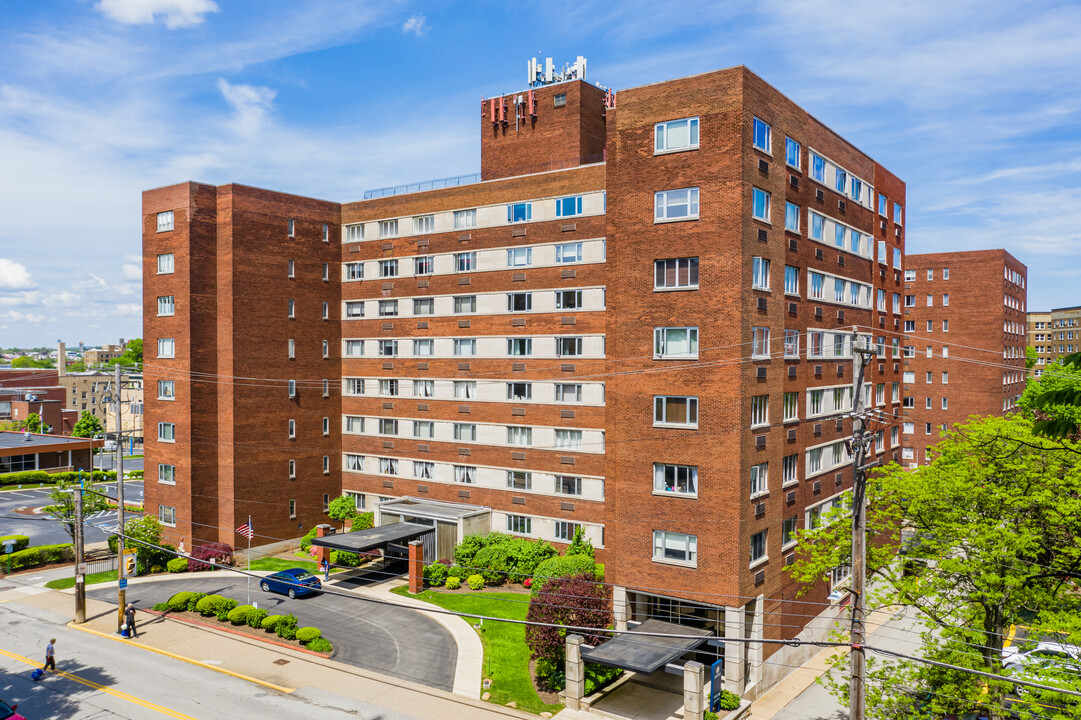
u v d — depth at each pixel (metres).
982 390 77.06
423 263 50.06
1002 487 26.92
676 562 30.78
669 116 31.70
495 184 46.44
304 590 41.12
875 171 48.44
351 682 30.22
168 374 48.19
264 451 49.28
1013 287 83.38
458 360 48.19
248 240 48.38
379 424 52.62
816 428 38.62
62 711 27.44
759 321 31.70
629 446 32.28
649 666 26.41
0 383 113.00
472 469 47.59
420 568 41.78
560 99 48.06
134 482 83.19
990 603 25.53
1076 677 21.06
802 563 33.22
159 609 39.72
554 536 43.84
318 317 53.12
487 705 28.27
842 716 29.09
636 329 32.34
